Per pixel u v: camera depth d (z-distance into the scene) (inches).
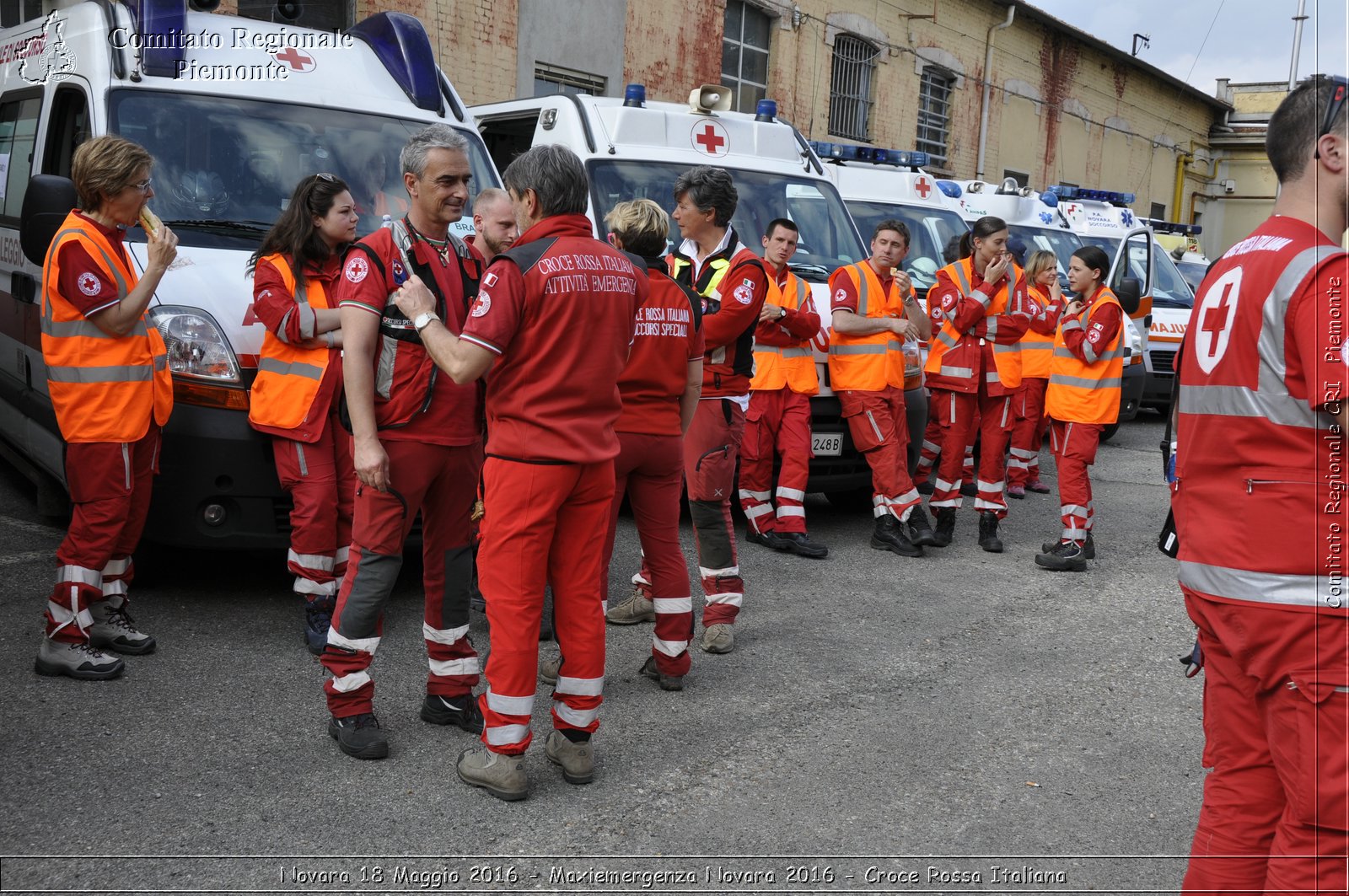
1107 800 139.6
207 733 146.7
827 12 658.8
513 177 133.1
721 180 183.2
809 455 244.5
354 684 142.4
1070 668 185.6
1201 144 1032.2
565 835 126.2
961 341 254.8
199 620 188.2
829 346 251.6
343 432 174.2
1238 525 90.0
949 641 195.9
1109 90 952.9
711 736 153.5
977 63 797.2
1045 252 297.9
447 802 132.6
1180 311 518.3
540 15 492.4
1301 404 85.7
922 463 306.5
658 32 554.3
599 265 131.1
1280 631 87.5
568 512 134.8
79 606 160.6
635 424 155.4
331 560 175.5
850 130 700.7
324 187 169.0
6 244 236.5
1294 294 84.1
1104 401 241.3
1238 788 96.9
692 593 221.5
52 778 132.5
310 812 128.6
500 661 131.9
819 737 154.3
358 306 133.8
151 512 182.2
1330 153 86.4
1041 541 275.9
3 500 260.5
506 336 123.7
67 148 217.2
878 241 242.7
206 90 214.8
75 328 154.0
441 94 242.7
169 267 187.3
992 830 130.9
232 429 177.9
